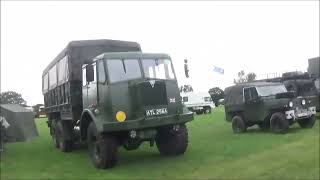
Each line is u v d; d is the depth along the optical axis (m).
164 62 11.02
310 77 22.78
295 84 21.50
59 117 15.55
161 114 10.35
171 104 10.59
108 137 10.34
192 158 11.25
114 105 10.13
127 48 13.61
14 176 9.87
